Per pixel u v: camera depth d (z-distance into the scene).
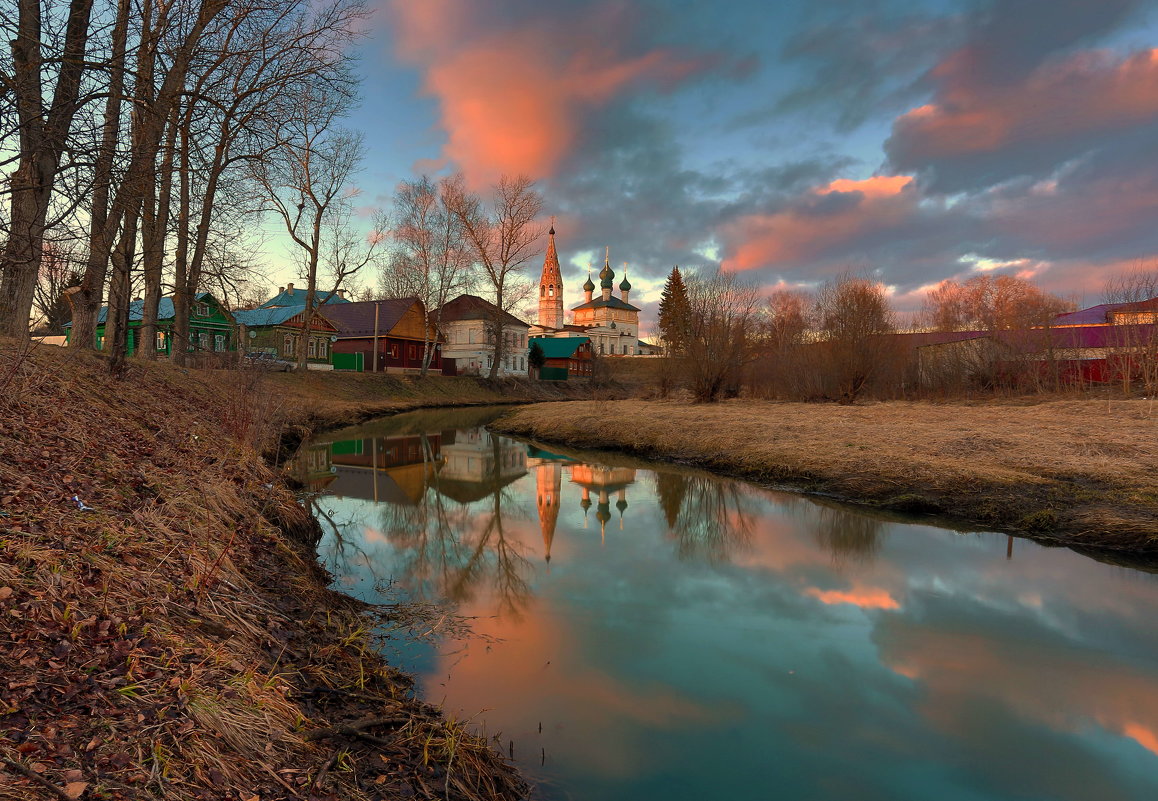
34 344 7.84
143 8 8.70
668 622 6.27
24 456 5.45
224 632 4.13
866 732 4.36
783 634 6.00
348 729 3.60
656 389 39.59
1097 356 28.47
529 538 9.66
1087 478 10.36
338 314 51.34
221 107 11.84
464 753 3.67
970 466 11.48
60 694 2.88
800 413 23.38
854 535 9.46
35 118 6.41
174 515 5.66
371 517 10.98
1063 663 5.42
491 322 55.25
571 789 3.63
